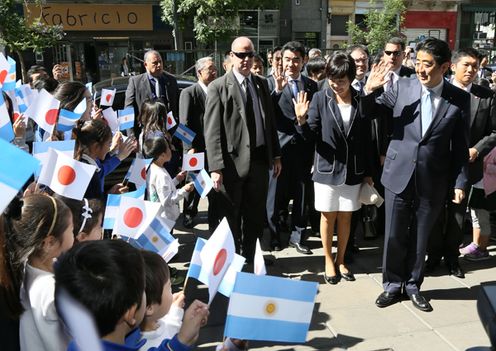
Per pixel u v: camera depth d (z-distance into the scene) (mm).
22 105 4133
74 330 1328
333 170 3648
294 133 4457
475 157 4023
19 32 9234
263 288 1387
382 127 4453
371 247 4637
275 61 4742
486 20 19859
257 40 16688
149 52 5137
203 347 2949
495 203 4133
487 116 4035
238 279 1377
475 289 3705
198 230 5094
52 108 3074
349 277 3865
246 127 3707
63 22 15531
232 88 3686
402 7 13945
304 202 4465
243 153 3729
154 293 1781
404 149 3271
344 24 18484
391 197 3357
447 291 3676
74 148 2766
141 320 1532
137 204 2406
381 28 13766
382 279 3674
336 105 3631
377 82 3332
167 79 5254
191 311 1597
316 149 3770
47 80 4574
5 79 3463
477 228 4262
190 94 4574
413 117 3221
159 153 3531
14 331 1628
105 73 16203
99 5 15727
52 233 1690
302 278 3906
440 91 3211
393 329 3135
